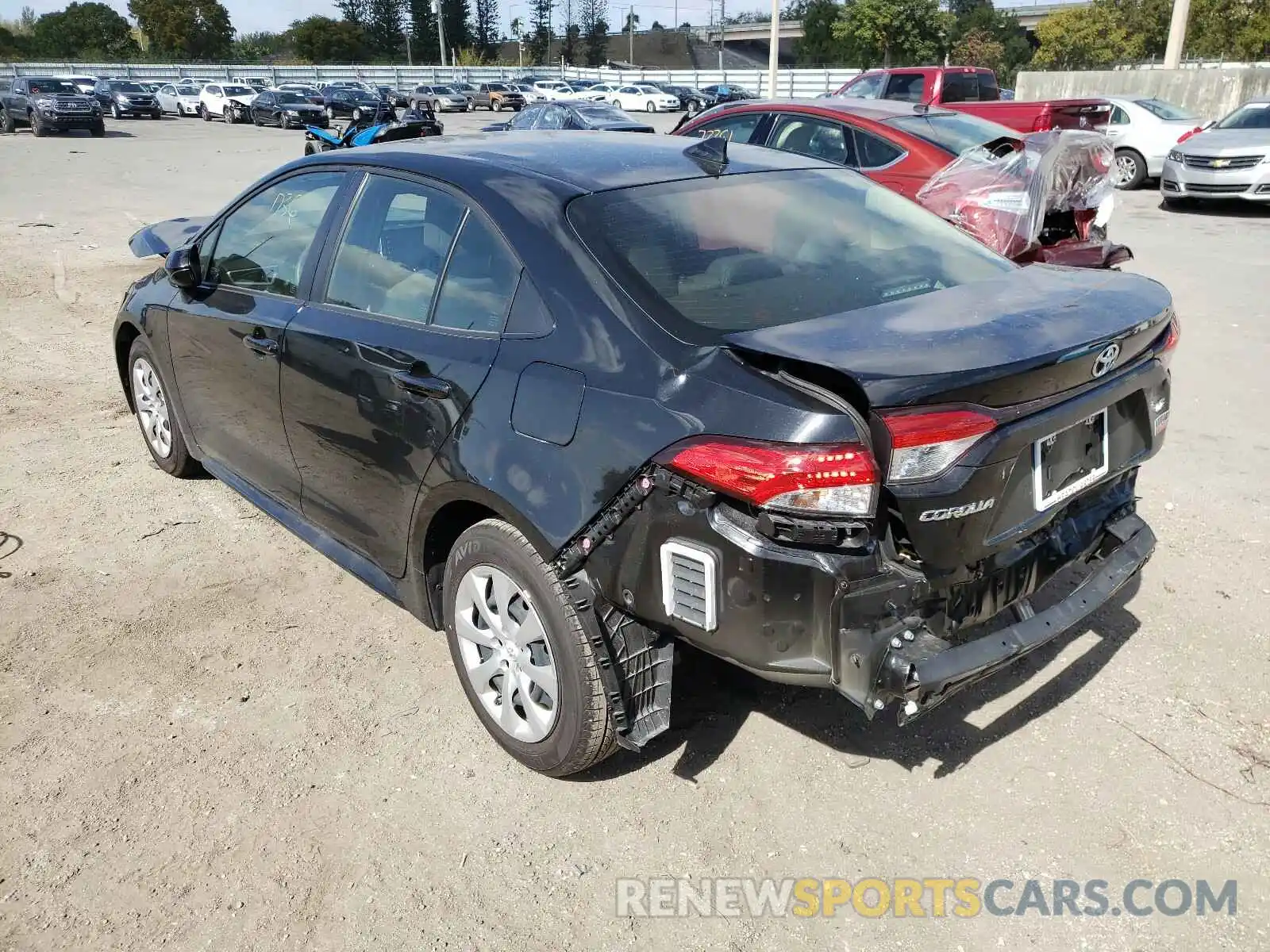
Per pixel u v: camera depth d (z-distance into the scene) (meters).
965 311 2.55
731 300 2.61
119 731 3.13
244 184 17.09
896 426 2.15
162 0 88.50
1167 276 9.36
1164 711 3.16
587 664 2.62
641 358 2.46
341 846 2.68
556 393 2.58
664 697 2.66
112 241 11.70
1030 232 6.14
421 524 3.06
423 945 2.38
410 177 3.25
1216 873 2.54
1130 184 16.39
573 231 2.74
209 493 4.87
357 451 3.27
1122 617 3.68
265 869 2.60
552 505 2.55
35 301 8.81
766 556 2.24
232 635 3.67
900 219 3.32
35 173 18.98
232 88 39.62
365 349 3.16
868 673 2.25
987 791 2.84
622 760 3.00
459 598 3.00
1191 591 3.85
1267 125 13.84
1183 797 2.79
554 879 2.57
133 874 2.58
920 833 2.70
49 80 31.20
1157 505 4.59
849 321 2.49
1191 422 5.61
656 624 2.47
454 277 2.99
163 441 4.96
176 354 4.39
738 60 117.69
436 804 2.83
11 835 2.71
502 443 2.68
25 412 6.00
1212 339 7.24
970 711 3.19
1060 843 2.65
